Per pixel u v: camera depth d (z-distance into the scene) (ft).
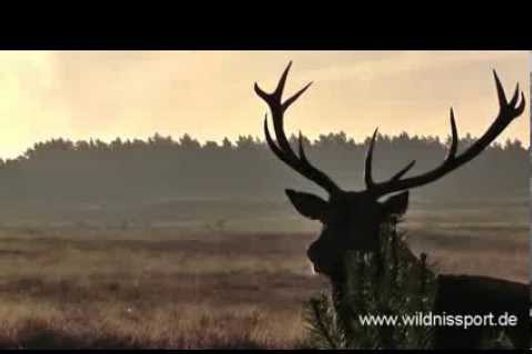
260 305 100.22
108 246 102.32
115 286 101.86
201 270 101.14
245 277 100.99
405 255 49.03
